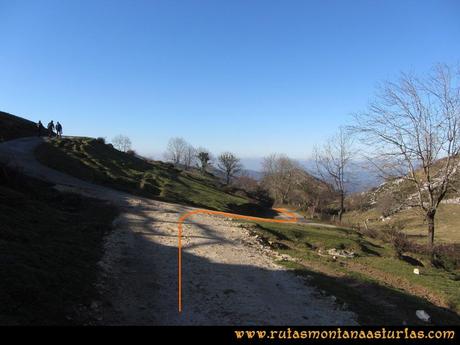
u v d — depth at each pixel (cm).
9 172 1791
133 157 5353
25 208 1385
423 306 1034
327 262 1463
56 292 774
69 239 1188
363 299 1030
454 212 4662
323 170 4781
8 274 750
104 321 749
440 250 1989
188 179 5162
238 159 8550
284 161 8231
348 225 3675
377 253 1966
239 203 4219
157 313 834
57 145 4272
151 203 2473
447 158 1953
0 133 4612
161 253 1309
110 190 2822
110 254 1182
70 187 2464
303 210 6138
